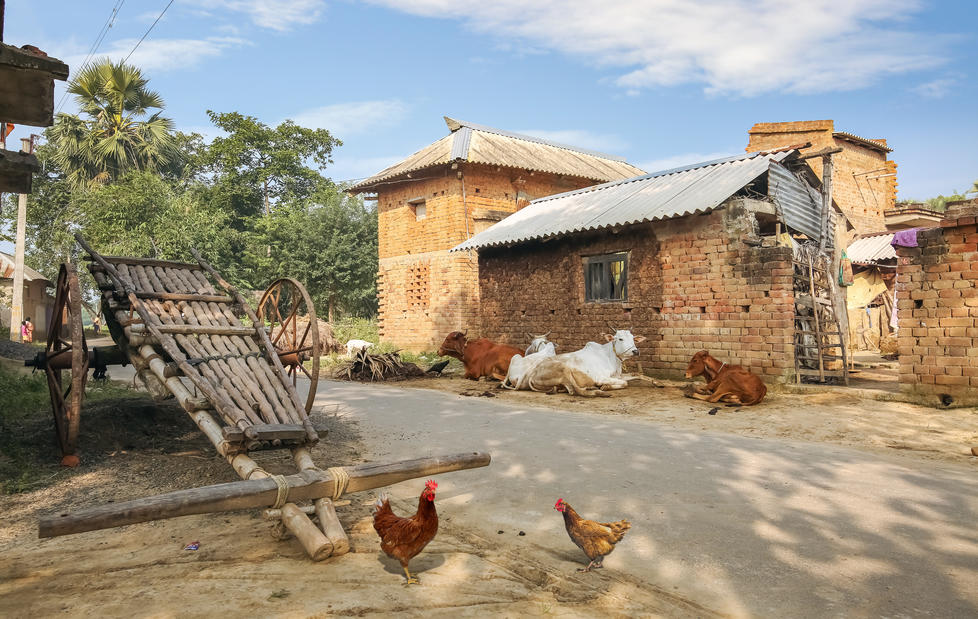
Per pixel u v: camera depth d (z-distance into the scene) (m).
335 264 34.66
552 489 6.17
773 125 26.62
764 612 3.65
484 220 24.05
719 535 4.88
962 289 9.95
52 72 4.89
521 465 7.12
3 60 4.64
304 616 3.54
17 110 5.39
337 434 8.94
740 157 15.88
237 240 39.56
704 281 13.77
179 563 4.36
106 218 34.84
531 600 3.85
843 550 4.54
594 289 16.39
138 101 46.97
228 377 6.44
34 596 3.80
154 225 34.47
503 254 18.75
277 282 9.10
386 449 8.03
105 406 9.27
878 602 3.74
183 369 6.25
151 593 3.84
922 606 3.68
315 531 4.38
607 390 12.84
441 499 5.95
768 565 4.31
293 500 4.59
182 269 8.61
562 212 18.16
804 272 13.84
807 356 13.35
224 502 4.19
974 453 7.36
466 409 11.08
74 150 43.72
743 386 11.01
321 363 20.36
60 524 3.53
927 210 27.47
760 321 12.71
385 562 4.42
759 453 7.56
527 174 24.89
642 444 8.10
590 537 4.27
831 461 7.14
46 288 36.59
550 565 4.39
